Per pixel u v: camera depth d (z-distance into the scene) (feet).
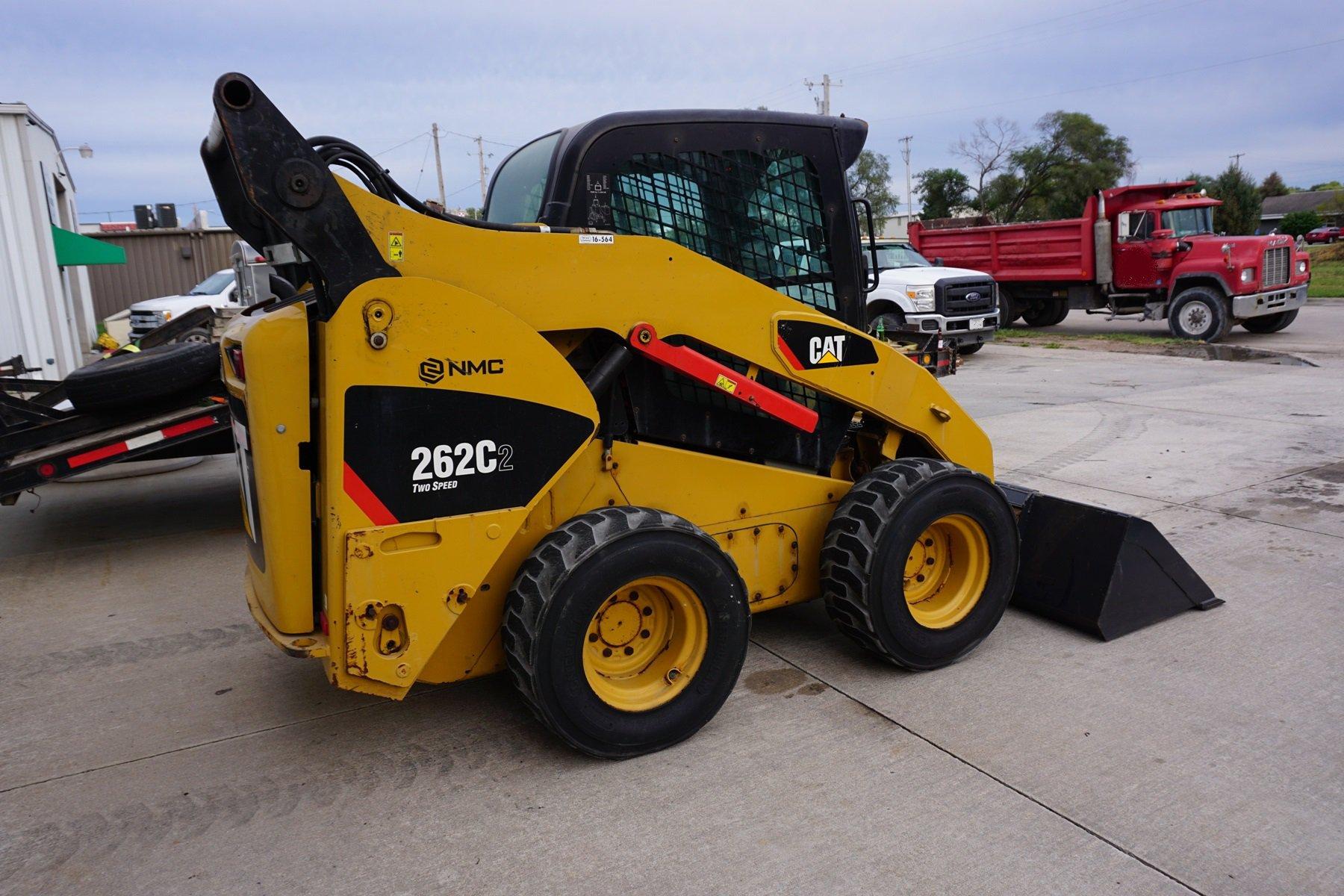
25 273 45.01
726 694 10.80
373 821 9.34
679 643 10.61
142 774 10.36
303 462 9.09
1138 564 13.88
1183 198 54.90
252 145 8.00
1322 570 16.10
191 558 18.60
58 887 8.40
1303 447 25.20
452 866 8.57
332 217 8.38
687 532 10.07
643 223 11.44
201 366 17.89
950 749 10.47
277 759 10.60
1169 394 34.58
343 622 8.93
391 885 8.33
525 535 10.36
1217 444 26.04
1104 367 43.29
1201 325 50.75
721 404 11.91
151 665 13.42
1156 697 11.68
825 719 11.24
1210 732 10.78
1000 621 14.11
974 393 36.29
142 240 85.56
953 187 172.45
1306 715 11.13
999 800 9.44
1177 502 20.45
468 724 11.35
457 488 9.23
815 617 14.70
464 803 9.61
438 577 9.23
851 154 12.94
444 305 8.90
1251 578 15.85
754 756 10.40
